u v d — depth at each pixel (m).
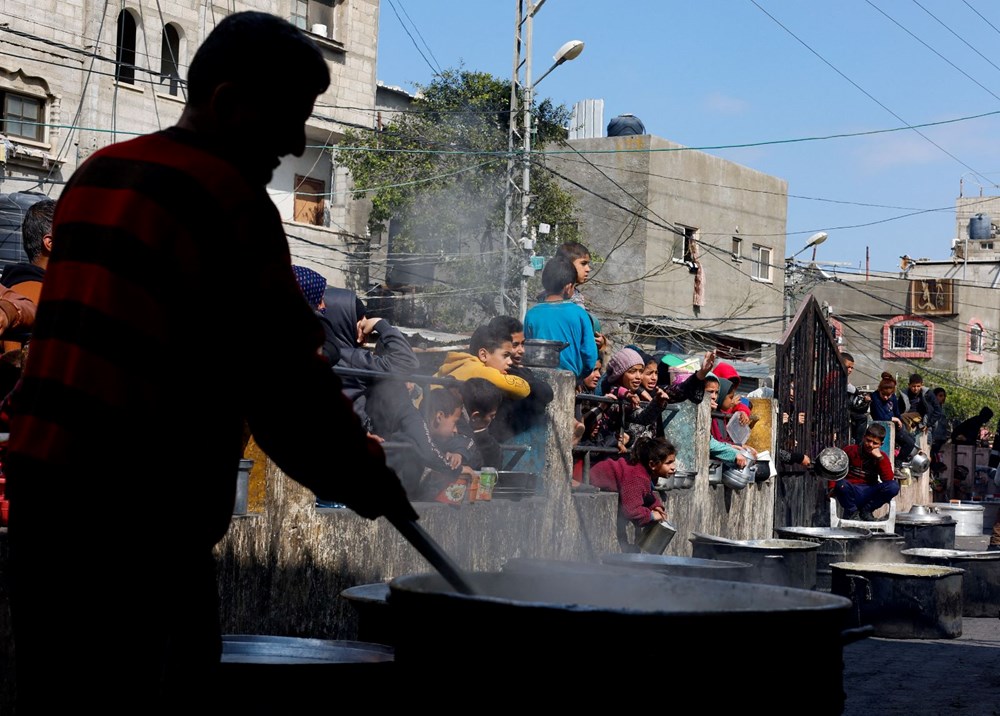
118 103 22.39
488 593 3.02
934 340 47.62
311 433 2.25
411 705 2.41
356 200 27.16
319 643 3.46
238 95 2.29
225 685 2.87
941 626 7.19
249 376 2.23
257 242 2.22
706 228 33.59
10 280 4.56
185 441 2.17
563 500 6.88
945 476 21.88
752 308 35.06
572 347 7.29
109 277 2.12
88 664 2.09
